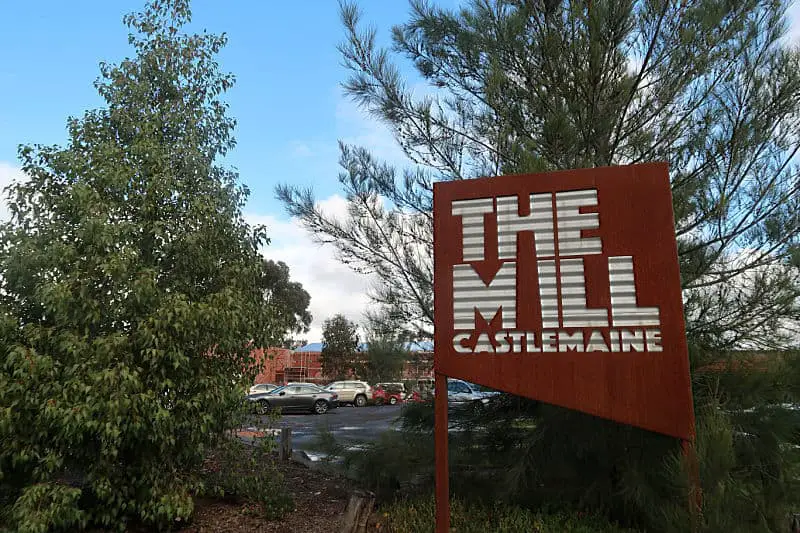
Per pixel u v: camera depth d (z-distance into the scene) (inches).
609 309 156.3
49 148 220.8
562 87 223.0
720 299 197.8
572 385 154.9
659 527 162.2
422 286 254.2
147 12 253.3
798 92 185.0
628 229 159.6
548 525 181.3
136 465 206.5
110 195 220.4
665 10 202.5
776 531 152.0
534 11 229.1
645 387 150.2
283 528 222.2
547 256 163.3
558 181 166.9
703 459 141.6
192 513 222.8
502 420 232.1
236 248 247.9
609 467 195.3
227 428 231.5
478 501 215.5
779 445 165.8
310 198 257.3
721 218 198.1
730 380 177.8
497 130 236.2
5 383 183.8
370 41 245.8
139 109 241.3
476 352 162.9
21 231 209.0
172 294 215.6
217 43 260.2
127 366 197.3
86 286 197.8
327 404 913.5
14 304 210.1
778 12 201.0
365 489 260.1
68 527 196.9
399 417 257.3
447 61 253.0
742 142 189.8
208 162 251.3
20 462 188.5
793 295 185.2
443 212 173.8
